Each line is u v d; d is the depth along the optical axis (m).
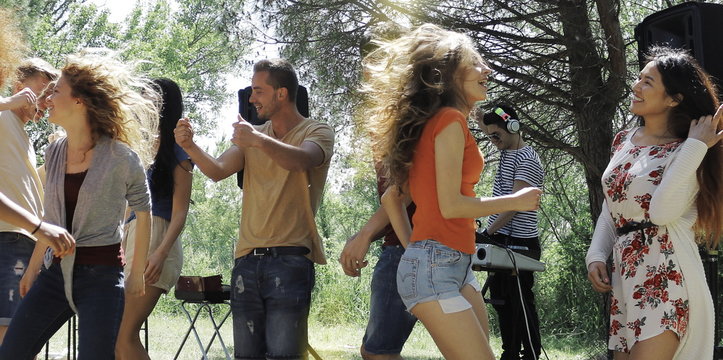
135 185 3.55
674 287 3.33
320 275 13.62
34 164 4.56
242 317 4.04
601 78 8.91
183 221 4.48
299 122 4.21
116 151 3.50
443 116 2.89
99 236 3.43
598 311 11.05
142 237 3.66
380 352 3.82
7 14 4.29
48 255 3.45
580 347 10.19
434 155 2.92
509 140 5.63
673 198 3.29
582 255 11.85
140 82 3.86
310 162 3.97
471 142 2.97
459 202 2.86
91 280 3.41
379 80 3.09
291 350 3.95
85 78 3.49
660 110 3.50
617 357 3.57
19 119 4.49
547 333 11.62
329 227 19.64
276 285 3.96
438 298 2.89
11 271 4.26
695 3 5.04
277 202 4.01
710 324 3.36
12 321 3.42
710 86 3.49
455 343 2.88
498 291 5.67
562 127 9.49
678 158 3.31
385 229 3.91
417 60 2.99
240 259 4.09
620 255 3.52
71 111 3.47
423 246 2.94
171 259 4.57
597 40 8.59
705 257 4.38
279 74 4.16
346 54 8.84
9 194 4.35
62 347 7.75
